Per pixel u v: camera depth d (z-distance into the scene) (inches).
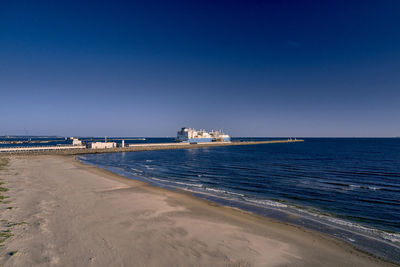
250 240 441.7
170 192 882.1
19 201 618.8
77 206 604.7
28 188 799.7
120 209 601.3
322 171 1493.6
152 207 639.8
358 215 645.3
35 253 341.7
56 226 453.4
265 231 497.7
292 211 668.7
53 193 745.0
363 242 460.8
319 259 381.7
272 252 395.5
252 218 590.2
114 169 1600.6
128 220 515.5
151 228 473.4
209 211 634.8
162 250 376.8
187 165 1856.5
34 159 2066.9
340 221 587.8
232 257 367.6
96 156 2753.4
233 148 4557.1
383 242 463.5
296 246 427.8
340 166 1738.4
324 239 467.2
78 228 450.3
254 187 1014.4
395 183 1096.2
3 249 346.0
